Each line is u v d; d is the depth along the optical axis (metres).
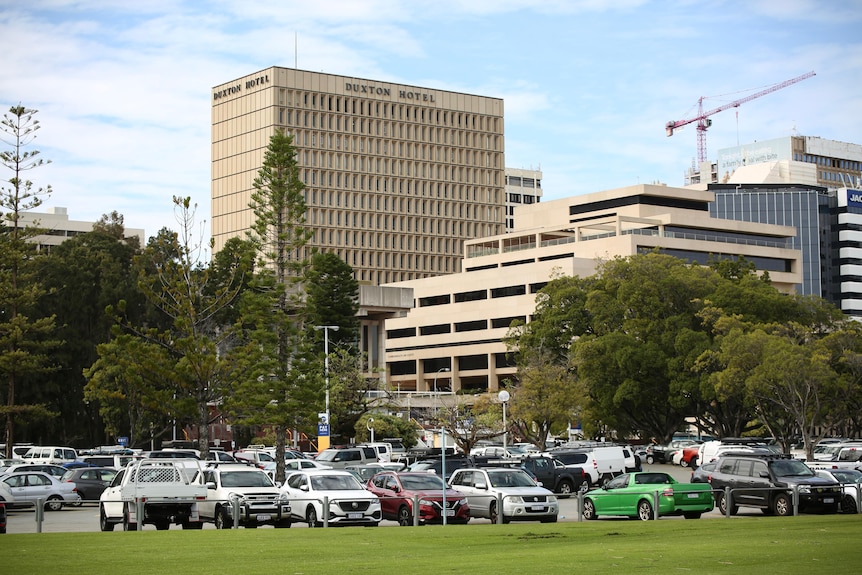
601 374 93.12
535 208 177.88
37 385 94.25
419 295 171.38
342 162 187.88
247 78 186.50
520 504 37.69
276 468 61.62
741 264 110.31
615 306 97.25
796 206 197.50
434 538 29.36
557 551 25.36
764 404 83.81
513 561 23.06
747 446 70.56
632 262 99.75
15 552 25.36
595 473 56.16
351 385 86.69
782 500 38.28
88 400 92.06
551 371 86.50
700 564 22.16
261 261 67.50
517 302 153.75
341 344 101.94
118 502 36.09
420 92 197.00
